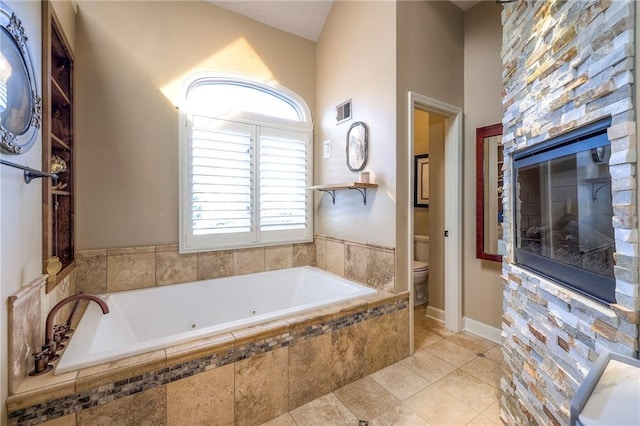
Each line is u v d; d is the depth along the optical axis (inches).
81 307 80.4
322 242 126.0
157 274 97.1
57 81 80.6
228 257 110.0
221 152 107.0
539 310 52.5
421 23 99.7
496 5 104.2
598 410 29.1
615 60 36.0
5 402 44.3
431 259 129.6
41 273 60.4
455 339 108.2
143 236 95.3
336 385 79.7
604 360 33.5
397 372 87.7
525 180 61.6
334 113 119.7
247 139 112.0
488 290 107.9
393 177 94.0
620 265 35.5
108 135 90.1
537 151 56.4
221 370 62.7
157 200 97.3
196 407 60.1
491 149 104.7
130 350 57.0
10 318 45.4
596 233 41.9
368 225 103.7
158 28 97.2
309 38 129.6
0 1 42.9
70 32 80.7
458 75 111.4
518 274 60.4
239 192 110.5
